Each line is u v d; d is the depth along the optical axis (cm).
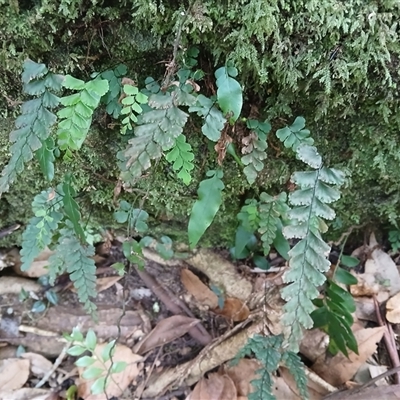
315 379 41
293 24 30
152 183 39
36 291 47
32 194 42
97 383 41
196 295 47
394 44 30
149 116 29
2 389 43
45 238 38
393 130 36
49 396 43
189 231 36
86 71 35
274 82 34
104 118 37
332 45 31
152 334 45
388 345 43
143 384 44
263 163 37
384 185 41
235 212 44
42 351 45
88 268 39
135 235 45
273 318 43
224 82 31
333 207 43
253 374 42
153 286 48
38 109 30
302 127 34
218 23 31
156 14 30
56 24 31
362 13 29
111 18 32
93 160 39
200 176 40
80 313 46
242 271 47
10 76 34
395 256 47
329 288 41
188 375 44
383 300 45
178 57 32
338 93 33
